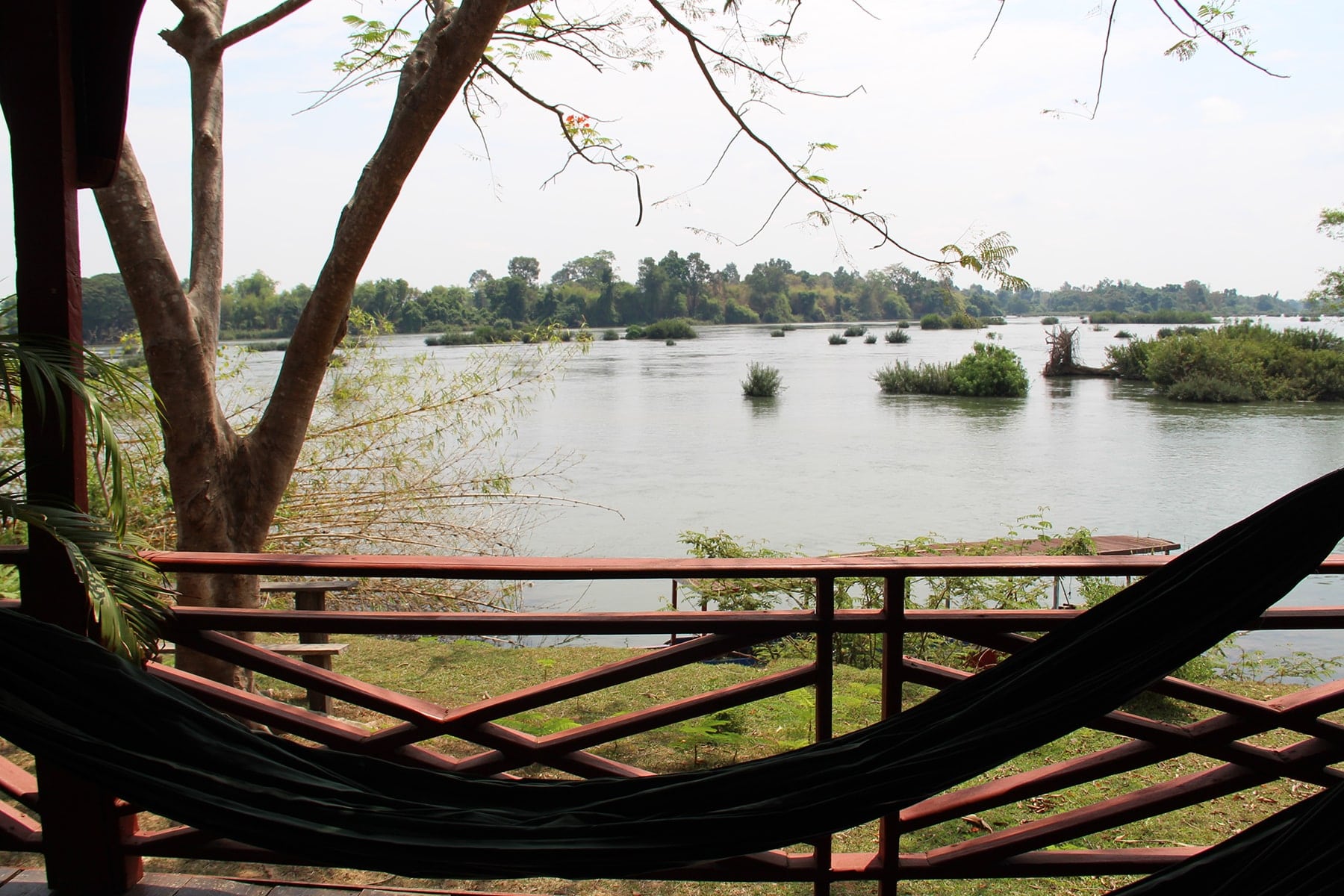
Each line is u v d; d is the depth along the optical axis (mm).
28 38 1944
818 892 2205
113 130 2227
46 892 2232
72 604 2104
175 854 2248
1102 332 85875
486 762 2197
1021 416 26844
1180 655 1493
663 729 4246
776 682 2146
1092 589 5887
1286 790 3363
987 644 2133
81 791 2197
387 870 1703
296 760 1831
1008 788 2197
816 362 49062
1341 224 24781
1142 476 17172
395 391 7934
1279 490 15750
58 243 2006
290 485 7414
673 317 98438
